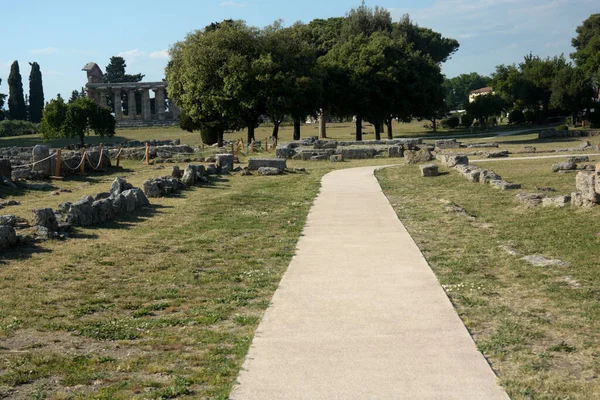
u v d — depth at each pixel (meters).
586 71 79.19
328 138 78.50
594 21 108.19
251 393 6.02
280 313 8.64
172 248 13.53
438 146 44.09
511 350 7.08
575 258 11.28
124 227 15.91
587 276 10.11
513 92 89.75
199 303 9.50
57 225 14.70
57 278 10.84
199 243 14.03
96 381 6.50
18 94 118.25
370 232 14.79
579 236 12.80
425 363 6.67
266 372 6.53
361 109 63.25
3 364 6.94
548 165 27.09
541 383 6.14
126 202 18.17
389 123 69.69
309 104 56.84
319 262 11.83
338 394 5.93
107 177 29.78
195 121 54.50
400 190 22.56
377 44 62.88
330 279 10.48
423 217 16.69
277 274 11.05
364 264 11.51
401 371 6.46
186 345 7.60
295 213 18.25
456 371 6.44
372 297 9.29
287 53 53.53
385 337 7.52
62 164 29.23
